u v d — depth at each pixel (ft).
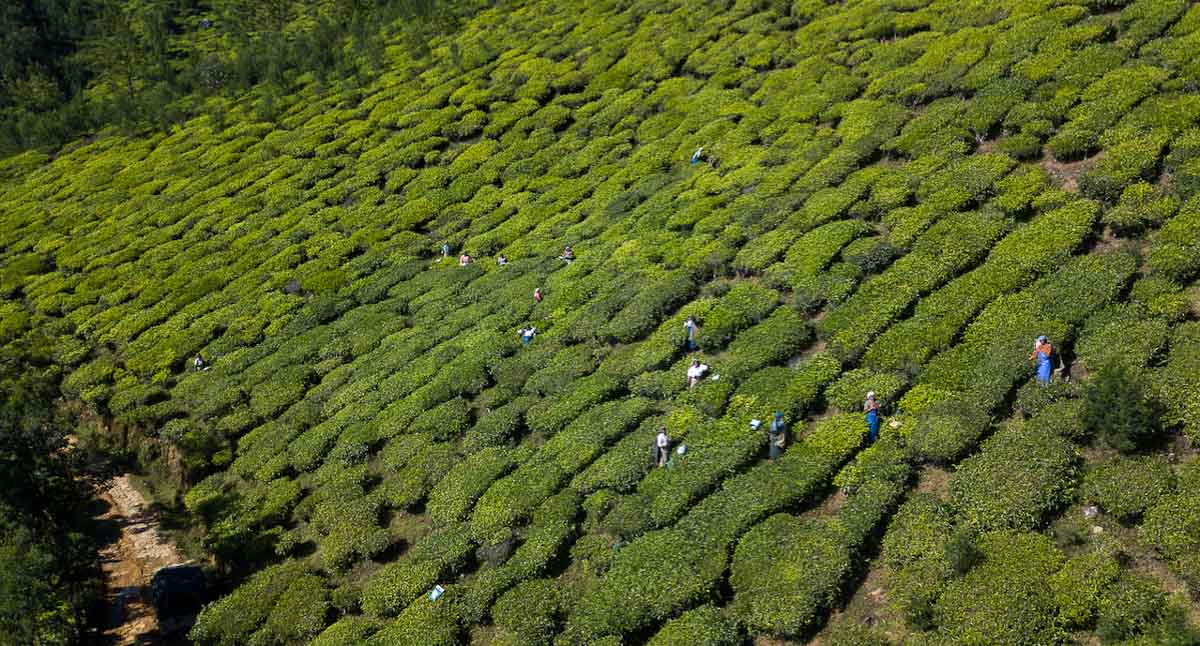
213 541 138.41
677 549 102.58
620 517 110.63
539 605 103.96
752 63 222.07
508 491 121.70
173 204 255.09
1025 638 80.18
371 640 107.65
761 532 100.83
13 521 127.75
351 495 133.90
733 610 95.09
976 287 125.59
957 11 202.18
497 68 276.62
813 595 91.71
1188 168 128.36
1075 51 170.19
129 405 177.17
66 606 119.14
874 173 160.76
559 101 248.11
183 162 276.82
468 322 166.50
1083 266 121.29
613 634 96.94
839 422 112.78
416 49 302.45
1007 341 113.91
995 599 83.35
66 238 253.03
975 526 92.99
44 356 204.54
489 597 108.06
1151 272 116.88
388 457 138.62
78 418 187.11
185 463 158.92
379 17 349.20
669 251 163.53
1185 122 137.59
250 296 203.00
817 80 203.41
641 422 127.44
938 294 128.06
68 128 320.29
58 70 361.51
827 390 118.93
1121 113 146.82
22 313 223.51
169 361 187.32
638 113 226.38
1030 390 106.22
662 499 110.32
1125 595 80.79
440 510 124.77
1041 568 85.25
